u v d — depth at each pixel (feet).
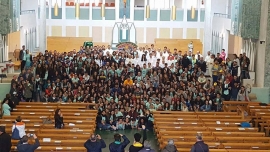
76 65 97.76
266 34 95.55
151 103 84.38
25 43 130.00
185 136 63.57
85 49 110.32
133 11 151.84
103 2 148.97
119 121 82.38
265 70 96.32
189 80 94.94
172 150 49.14
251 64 101.35
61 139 61.05
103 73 93.61
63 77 94.17
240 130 68.80
